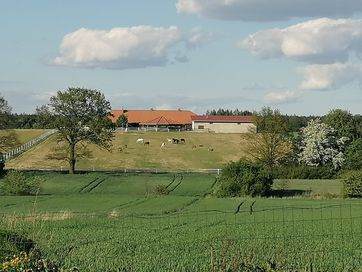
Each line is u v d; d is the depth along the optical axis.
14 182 76.75
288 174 97.69
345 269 25.30
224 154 133.25
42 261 20.64
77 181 91.12
